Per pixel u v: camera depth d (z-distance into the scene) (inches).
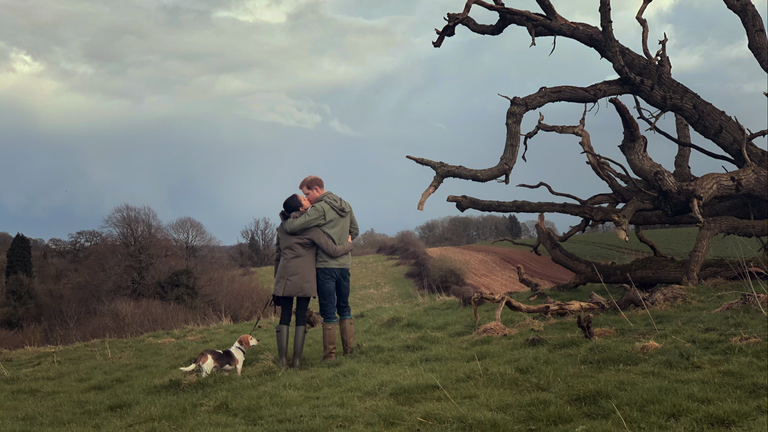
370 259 2583.7
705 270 407.2
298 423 150.1
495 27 496.1
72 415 188.4
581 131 474.0
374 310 492.1
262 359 255.6
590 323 237.5
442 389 176.2
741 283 369.7
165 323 1341.0
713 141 506.3
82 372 292.2
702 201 427.2
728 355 191.6
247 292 1707.7
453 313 389.1
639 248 1879.9
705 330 237.8
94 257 1792.6
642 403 145.4
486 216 3595.0
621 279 444.8
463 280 1831.9
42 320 1761.8
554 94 474.9
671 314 289.7
